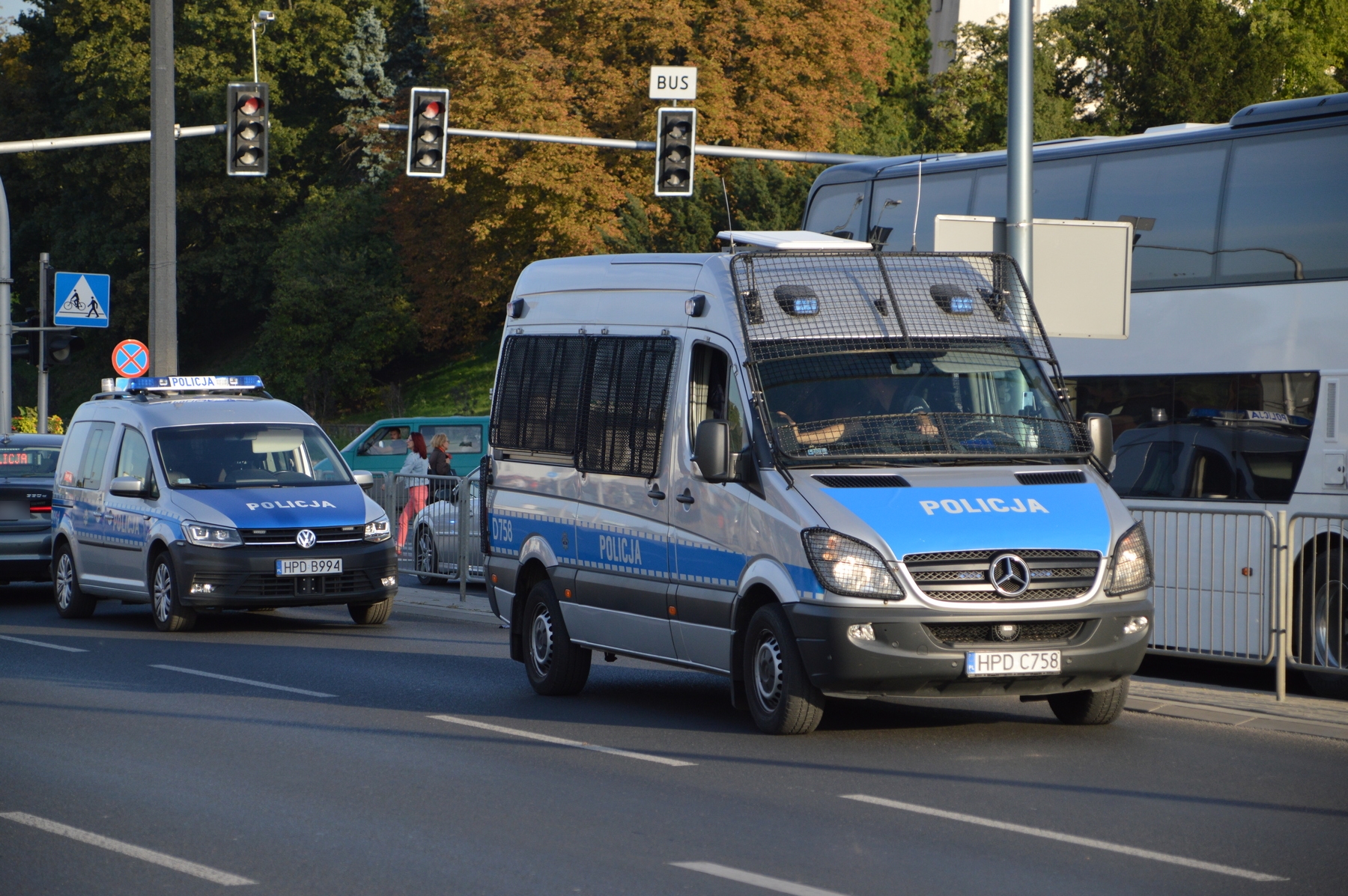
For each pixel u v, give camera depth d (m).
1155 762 34.62
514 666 52.41
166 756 36.19
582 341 45.91
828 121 181.62
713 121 174.88
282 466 66.06
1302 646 44.91
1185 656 47.41
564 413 46.12
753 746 36.75
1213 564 46.62
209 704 43.97
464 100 183.62
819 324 39.66
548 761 35.19
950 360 39.72
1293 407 49.88
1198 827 28.45
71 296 108.31
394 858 26.64
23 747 37.38
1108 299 50.38
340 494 64.12
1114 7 190.00
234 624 66.94
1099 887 24.39
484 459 50.22
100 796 31.78
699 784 32.53
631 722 40.69
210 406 68.19
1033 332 41.09
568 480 45.41
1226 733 38.53
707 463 37.34
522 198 181.00
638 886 24.62
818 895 24.05
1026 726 39.38
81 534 69.00
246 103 88.62
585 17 184.62
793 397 38.28
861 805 30.33
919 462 37.66
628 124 182.50
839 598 35.03
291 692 46.31
